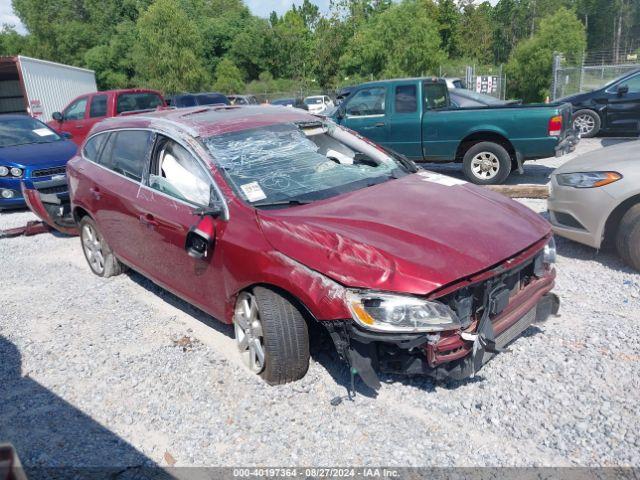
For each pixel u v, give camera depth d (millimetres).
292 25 64750
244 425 3291
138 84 45312
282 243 3406
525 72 33625
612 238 5340
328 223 3494
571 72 19719
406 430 3141
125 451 3156
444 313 2998
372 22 47406
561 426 3088
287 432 3199
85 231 6031
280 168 4238
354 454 2988
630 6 60781
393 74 32938
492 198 4102
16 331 4797
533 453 2910
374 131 9938
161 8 38969
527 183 9539
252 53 62375
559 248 5969
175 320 4805
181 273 4344
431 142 9531
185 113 4934
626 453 2859
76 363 4164
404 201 3840
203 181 4086
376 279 3033
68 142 10539
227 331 4516
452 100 14039
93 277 6027
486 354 3307
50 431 3381
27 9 55031
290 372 3547
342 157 4699
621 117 13453
